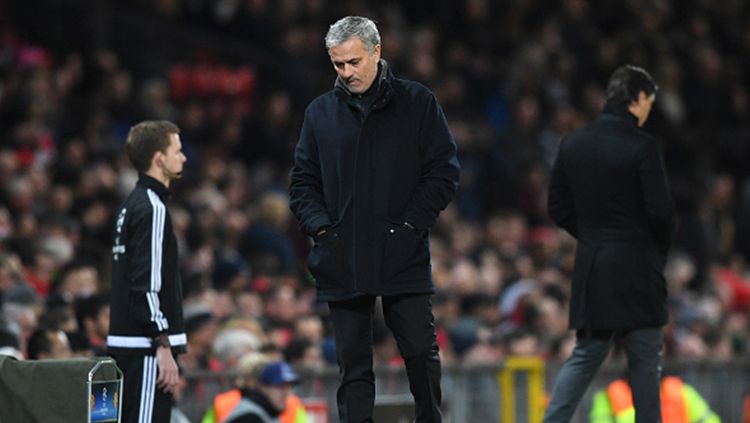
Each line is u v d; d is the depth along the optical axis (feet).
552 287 161.48
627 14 253.85
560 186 95.91
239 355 116.06
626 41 244.83
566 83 236.84
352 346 80.74
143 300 85.56
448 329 147.43
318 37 220.64
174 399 104.68
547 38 241.35
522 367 127.65
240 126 198.29
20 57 186.29
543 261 185.26
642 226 93.30
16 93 168.45
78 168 158.92
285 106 203.72
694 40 260.01
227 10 216.54
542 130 224.94
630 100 94.43
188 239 151.33
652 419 92.84
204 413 110.42
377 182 80.12
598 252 93.35
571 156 94.79
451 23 237.86
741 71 262.06
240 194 176.65
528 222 211.61
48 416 80.18
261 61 215.72
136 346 86.17
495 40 237.66
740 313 201.57
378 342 137.49
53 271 130.93
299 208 81.71
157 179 88.79
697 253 208.74
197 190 170.19
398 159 80.33
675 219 93.45
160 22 212.43
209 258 147.33
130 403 86.12
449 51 232.12
